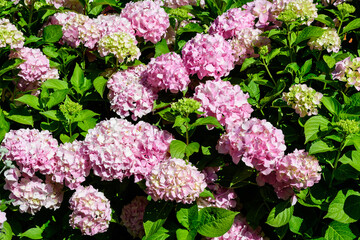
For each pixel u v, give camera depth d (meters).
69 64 1.99
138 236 1.78
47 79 1.89
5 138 1.72
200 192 1.63
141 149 1.69
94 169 1.67
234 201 1.74
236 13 1.90
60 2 2.09
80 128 1.84
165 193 1.63
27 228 1.83
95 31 1.89
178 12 1.97
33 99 1.83
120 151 1.65
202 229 1.64
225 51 1.79
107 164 1.65
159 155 1.70
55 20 2.06
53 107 1.87
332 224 1.68
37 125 1.90
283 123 1.79
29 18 2.10
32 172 1.69
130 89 1.78
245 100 1.72
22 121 1.80
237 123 1.71
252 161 1.62
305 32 1.79
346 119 1.63
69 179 1.68
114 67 1.91
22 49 1.88
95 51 1.92
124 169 1.66
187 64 1.77
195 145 1.68
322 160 1.67
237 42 1.85
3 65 1.89
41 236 1.75
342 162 1.61
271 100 1.80
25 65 1.88
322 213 1.71
